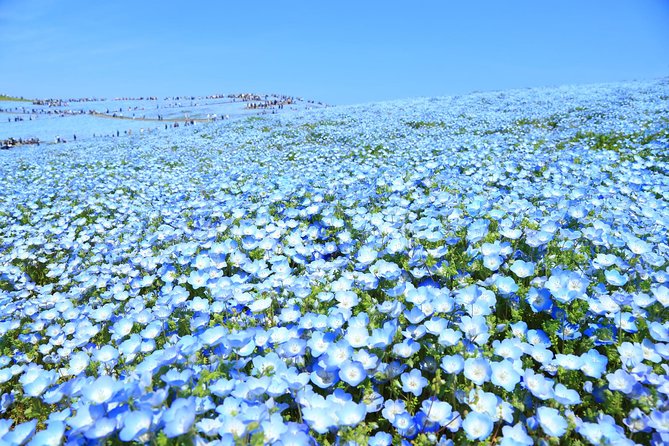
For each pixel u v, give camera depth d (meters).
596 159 8.07
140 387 2.15
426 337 2.73
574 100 22.27
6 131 44.22
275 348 2.72
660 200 5.34
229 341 2.40
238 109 59.84
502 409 2.16
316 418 2.08
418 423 2.24
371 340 2.51
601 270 3.43
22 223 8.50
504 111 20.83
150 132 31.64
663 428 1.98
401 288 2.96
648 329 2.67
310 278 3.75
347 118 23.88
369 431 2.28
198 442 1.92
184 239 5.79
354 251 4.44
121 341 3.28
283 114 34.03
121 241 6.25
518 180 6.78
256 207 6.54
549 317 3.03
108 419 1.95
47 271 5.89
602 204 5.06
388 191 6.68
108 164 15.74
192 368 2.53
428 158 9.74
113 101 86.50
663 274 3.17
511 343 2.53
